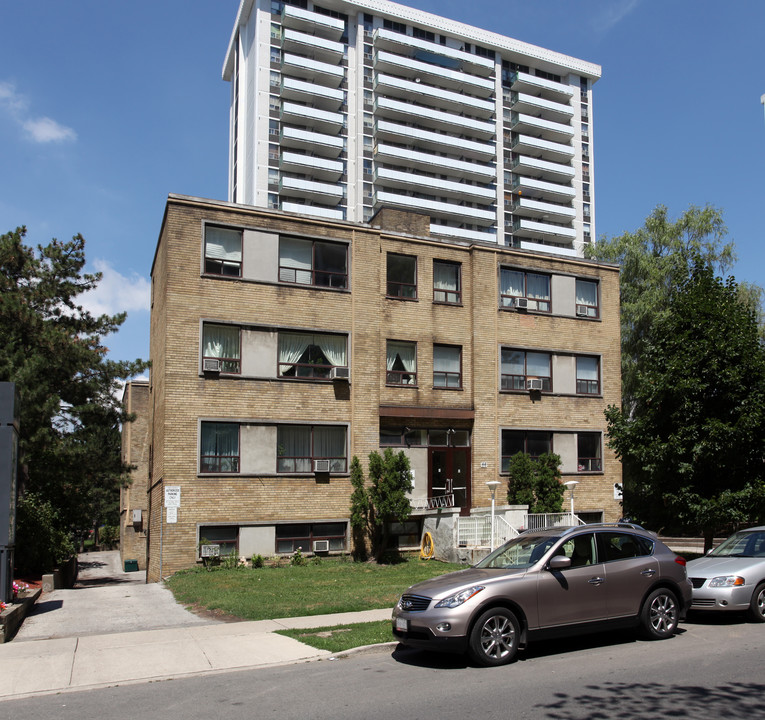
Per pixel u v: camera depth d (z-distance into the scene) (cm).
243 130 7888
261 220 2405
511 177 8688
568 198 9025
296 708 749
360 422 2470
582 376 2975
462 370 2747
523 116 8669
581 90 9431
